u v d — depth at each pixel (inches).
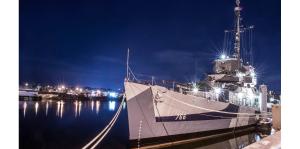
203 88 973.2
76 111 2807.6
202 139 807.7
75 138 1122.7
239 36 1167.0
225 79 1038.4
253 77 1250.6
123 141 1016.2
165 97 678.5
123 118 2110.0
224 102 904.9
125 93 638.5
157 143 685.3
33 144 995.3
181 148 739.4
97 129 1402.6
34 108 2984.7
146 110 656.4
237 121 1010.7
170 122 699.4
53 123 1660.9
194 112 761.6
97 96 6023.6
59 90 5310.0
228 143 912.3
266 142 204.4
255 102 1257.4
